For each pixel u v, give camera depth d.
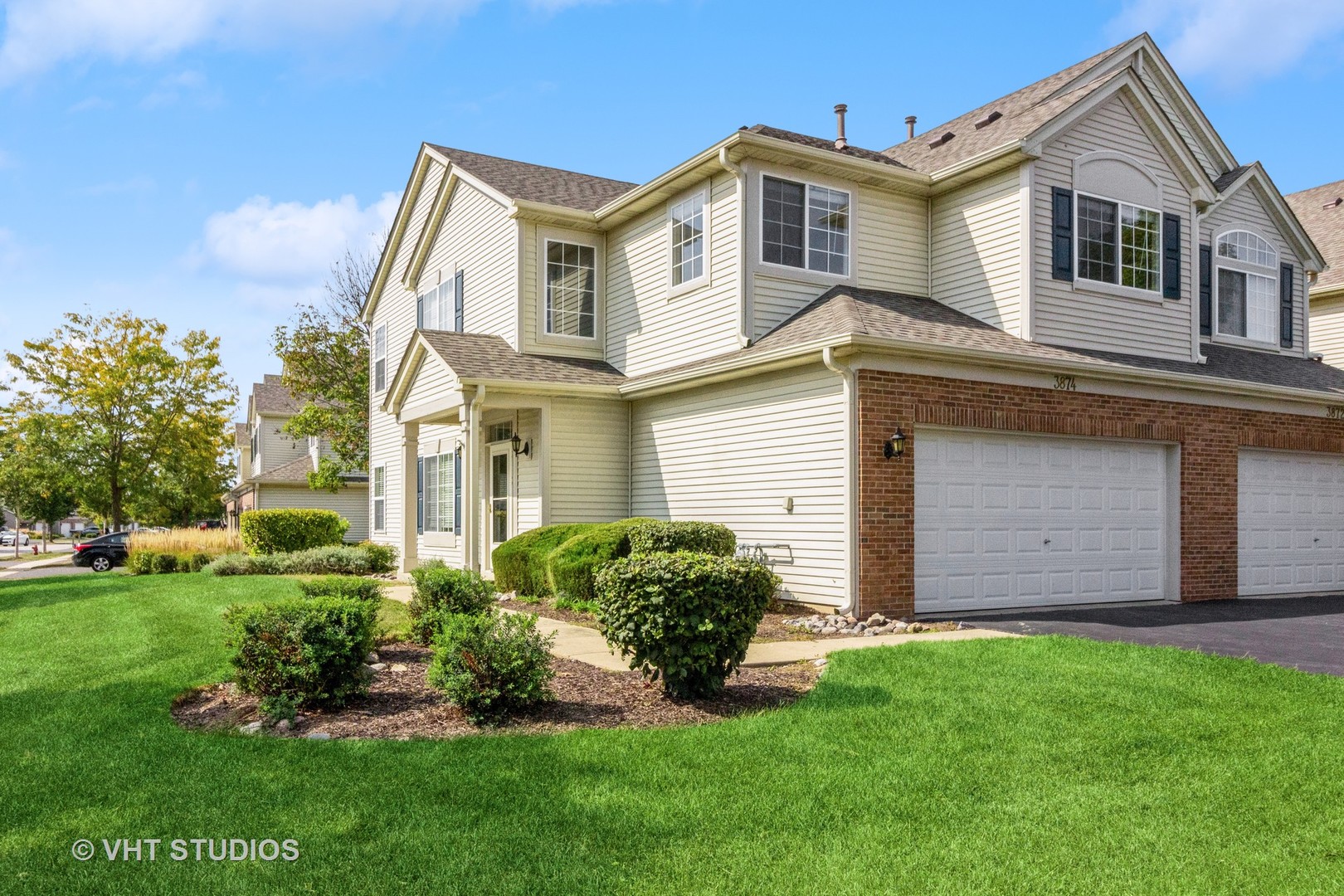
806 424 11.77
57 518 61.78
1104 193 13.97
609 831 4.39
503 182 17.36
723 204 13.66
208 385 34.22
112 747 5.73
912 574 11.23
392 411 17.45
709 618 6.86
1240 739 5.91
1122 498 13.30
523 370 14.80
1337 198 22.92
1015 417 12.09
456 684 6.41
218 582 15.83
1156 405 13.47
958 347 11.38
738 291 13.20
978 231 13.95
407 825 4.44
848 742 5.79
